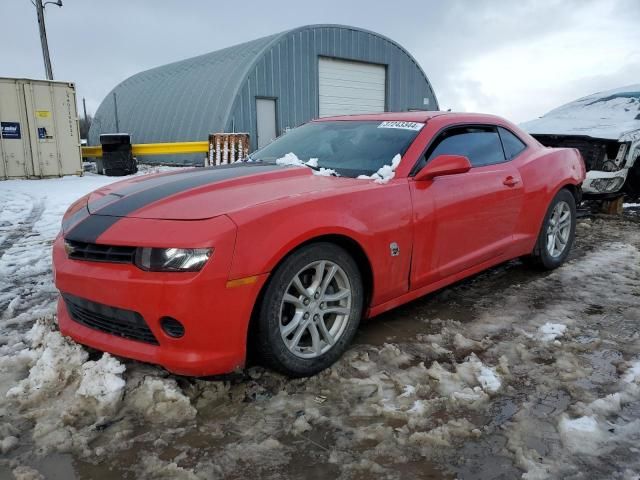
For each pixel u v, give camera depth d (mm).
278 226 2422
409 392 2480
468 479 1916
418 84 20906
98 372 2457
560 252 4555
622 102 8031
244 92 15445
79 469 1978
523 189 3943
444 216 3248
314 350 2656
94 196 3074
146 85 22047
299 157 3604
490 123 4020
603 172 6570
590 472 1929
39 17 18094
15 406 2381
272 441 2121
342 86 18312
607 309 3588
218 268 2246
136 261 2307
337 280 2777
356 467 1980
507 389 2527
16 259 4941
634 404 2375
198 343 2289
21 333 3160
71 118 13102
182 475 1937
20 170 12555
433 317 3451
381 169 3146
